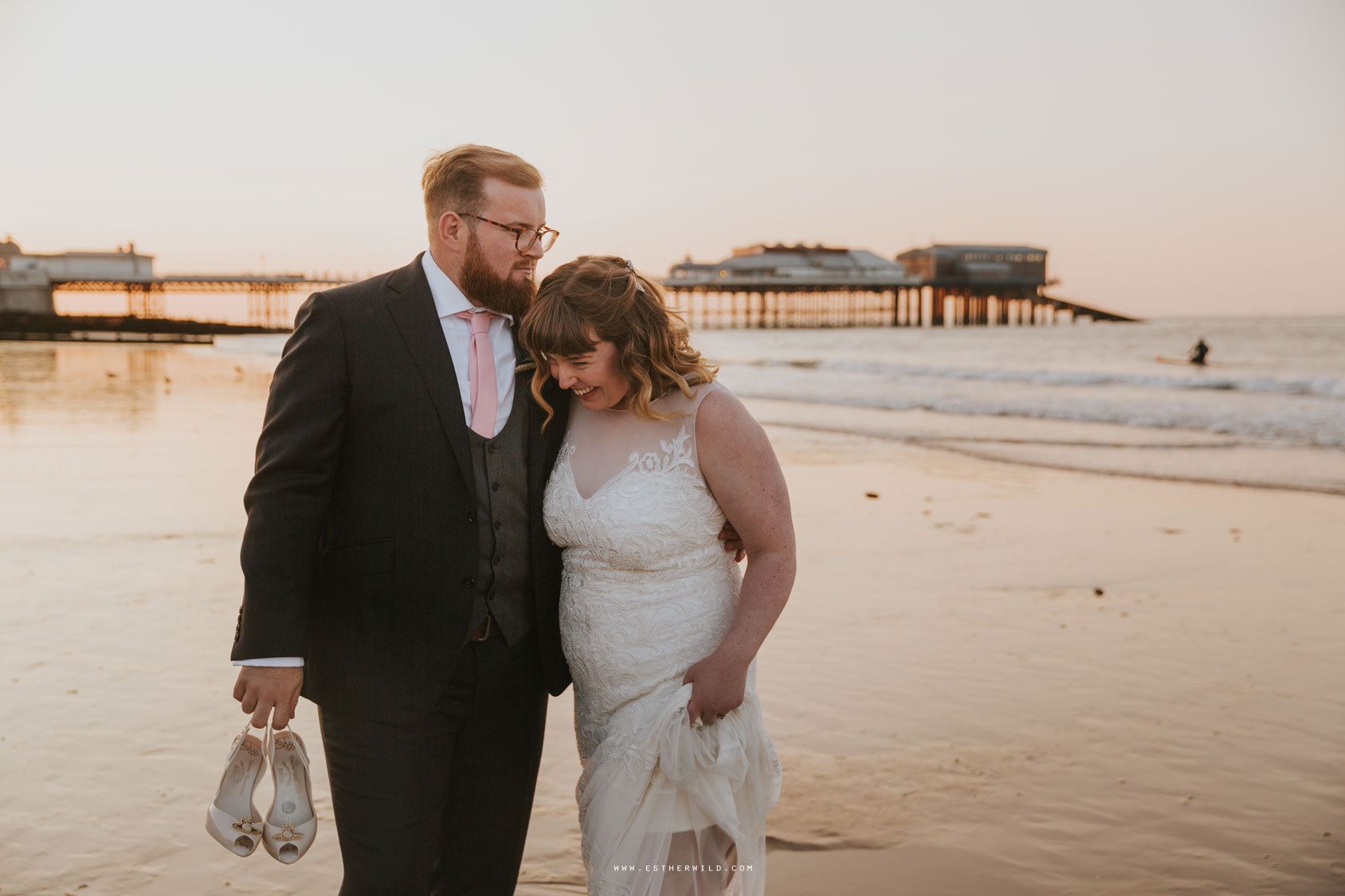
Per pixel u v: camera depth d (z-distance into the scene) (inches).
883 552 255.0
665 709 77.8
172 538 249.6
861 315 5319.9
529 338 77.4
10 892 95.5
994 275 5172.2
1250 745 135.3
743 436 79.4
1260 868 103.0
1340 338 2092.8
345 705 80.0
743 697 78.8
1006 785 122.7
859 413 659.4
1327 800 118.8
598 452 82.2
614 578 81.0
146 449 416.5
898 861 104.7
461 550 80.2
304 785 80.1
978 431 553.0
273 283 4160.9
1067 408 651.5
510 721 85.7
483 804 85.9
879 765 129.0
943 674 163.8
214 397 709.3
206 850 104.8
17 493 311.6
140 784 118.8
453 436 79.7
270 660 73.5
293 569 75.3
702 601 81.1
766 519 79.5
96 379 908.6
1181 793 120.8
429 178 83.7
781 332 3693.4
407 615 79.7
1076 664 168.9
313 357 77.9
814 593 214.8
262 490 76.2
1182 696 154.2
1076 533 279.4
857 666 168.1
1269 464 419.5
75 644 169.5
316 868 102.8
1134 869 103.1
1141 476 386.9
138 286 4067.4
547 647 85.7
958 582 224.1
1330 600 210.1
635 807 79.0
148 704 143.3
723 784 78.8
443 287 83.6
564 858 106.1
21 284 3567.9
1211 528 287.6
